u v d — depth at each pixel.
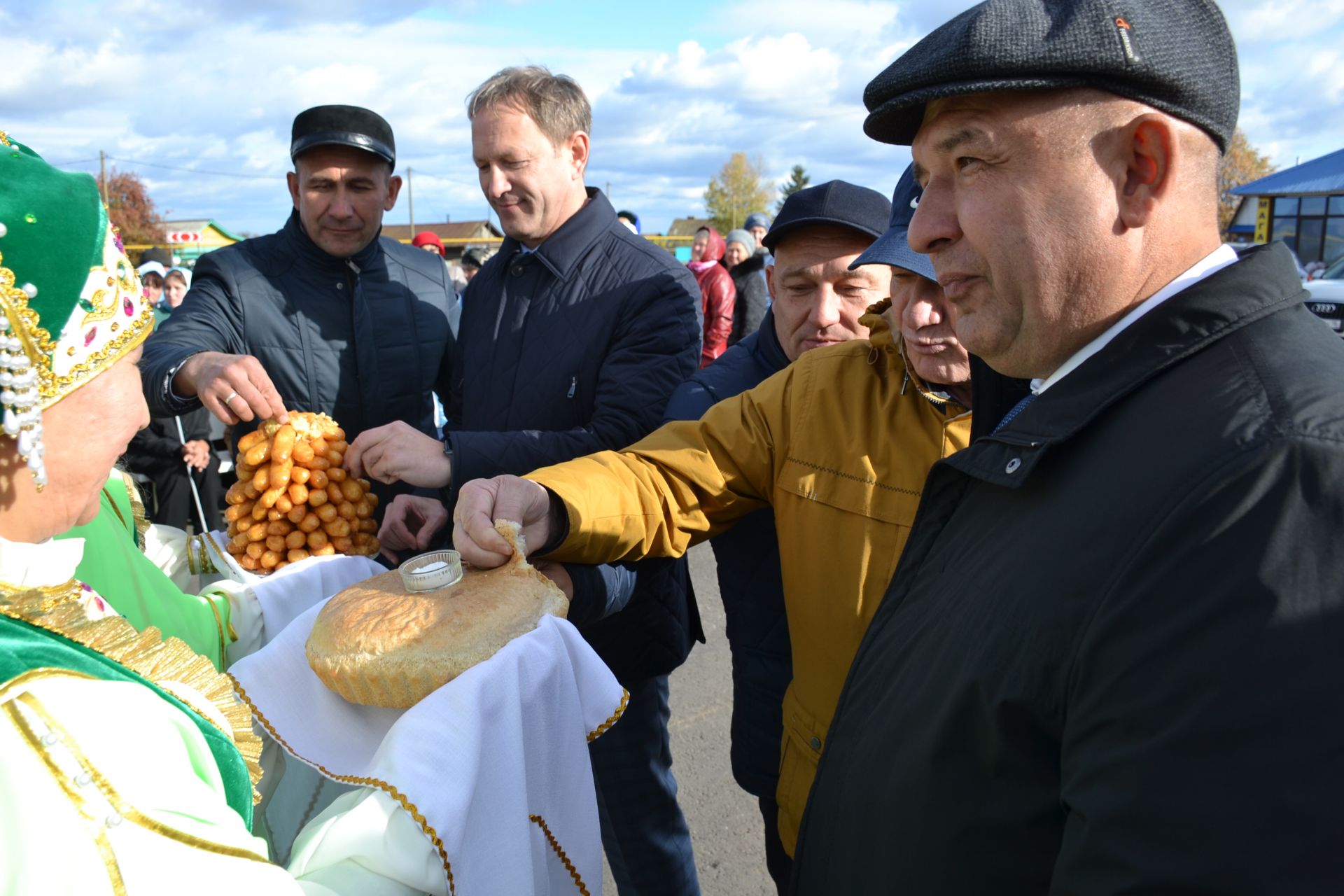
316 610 1.25
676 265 2.23
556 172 2.17
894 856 0.92
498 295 2.31
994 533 0.93
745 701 1.86
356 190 2.34
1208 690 0.62
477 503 1.29
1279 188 18.03
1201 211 0.85
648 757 2.12
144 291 0.89
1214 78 0.81
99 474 0.84
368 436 1.66
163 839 0.68
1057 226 0.83
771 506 1.68
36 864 0.63
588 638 1.99
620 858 2.17
